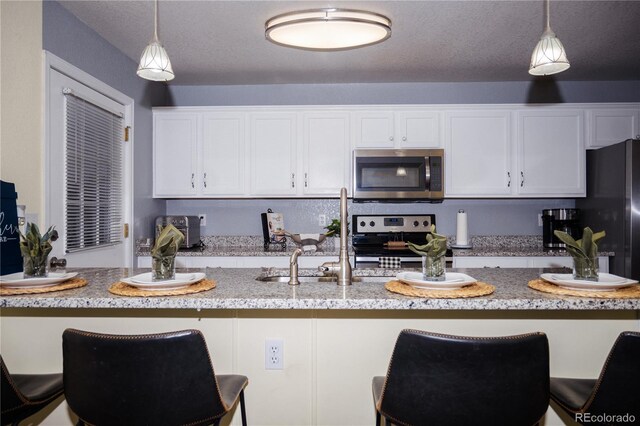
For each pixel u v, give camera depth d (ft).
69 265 8.00
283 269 6.46
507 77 12.03
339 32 7.73
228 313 5.04
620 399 3.50
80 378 3.42
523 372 3.21
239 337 5.05
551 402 4.98
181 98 12.82
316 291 4.62
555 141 11.64
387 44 9.59
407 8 7.89
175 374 3.35
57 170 7.63
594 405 3.64
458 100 12.56
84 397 3.43
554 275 4.97
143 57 5.80
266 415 5.04
